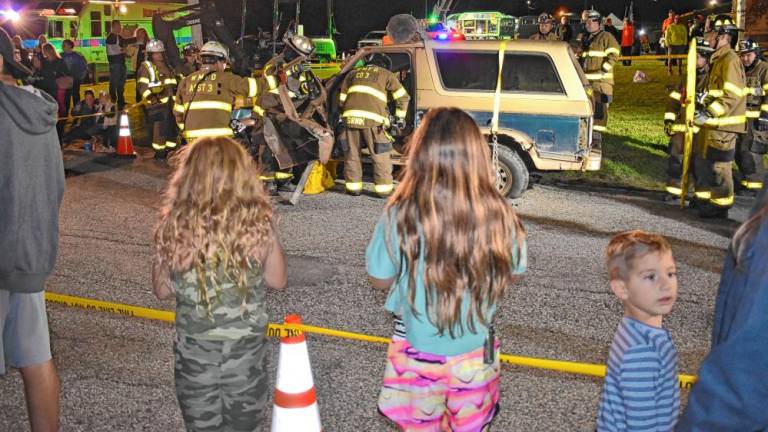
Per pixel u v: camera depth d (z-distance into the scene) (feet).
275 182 33.19
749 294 5.67
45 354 11.75
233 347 10.07
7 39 11.23
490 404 9.59
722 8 76.43
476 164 9.10
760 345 5.46
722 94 28.37
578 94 31.22
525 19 80.43
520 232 9.44
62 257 24.22
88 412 14.25
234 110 32.78
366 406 14.47
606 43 40.75
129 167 41.11
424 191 9.07
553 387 15.29
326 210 30.53
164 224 10.16
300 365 10.40
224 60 31.19
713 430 5.64
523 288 21.11
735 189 35.35
